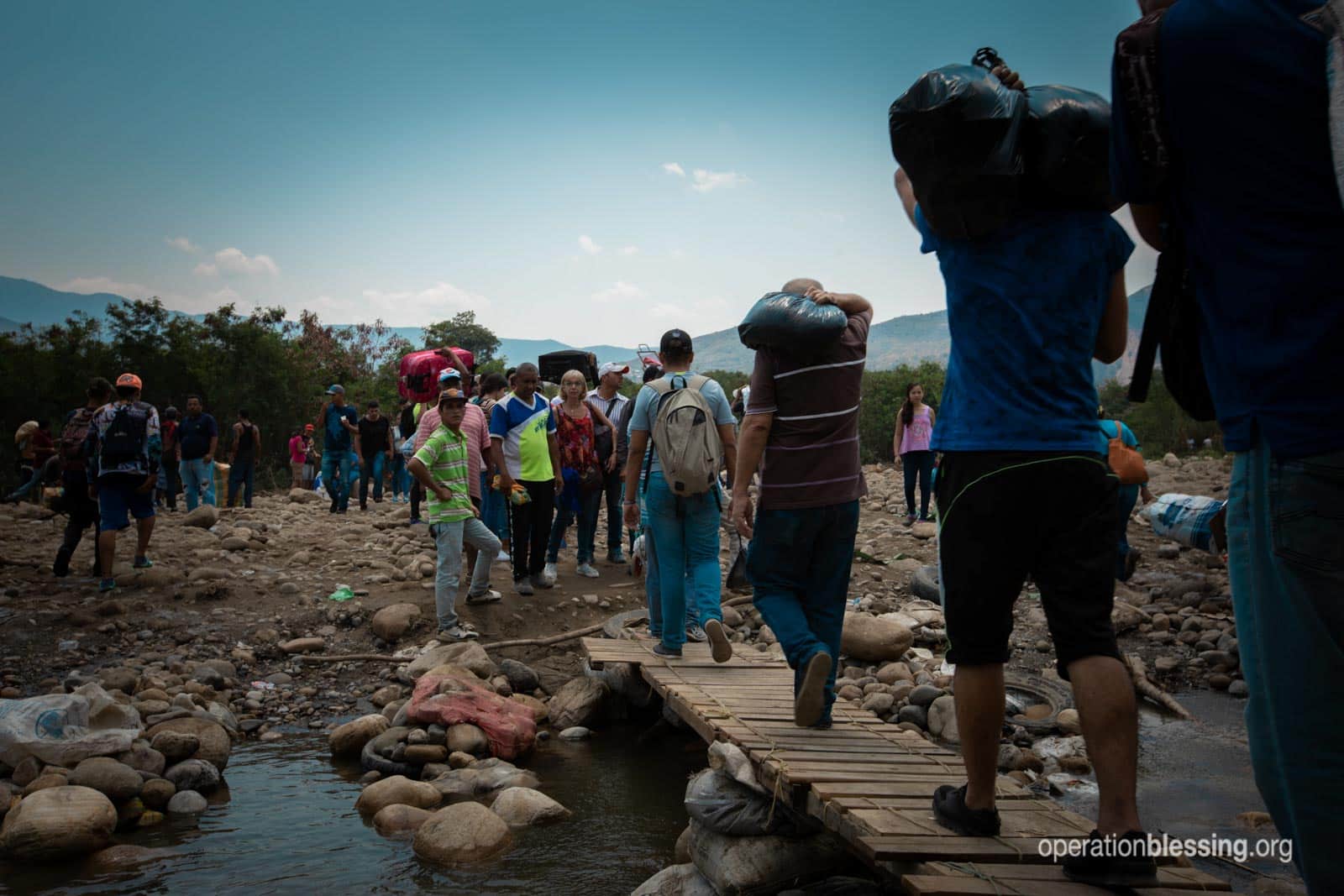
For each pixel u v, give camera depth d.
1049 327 2.69
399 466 18.67
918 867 2.88
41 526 12.54
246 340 39.50
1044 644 7.63
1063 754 5.56
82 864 4.43
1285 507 1.66
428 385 13.24
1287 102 1.67
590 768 5.95
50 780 4.99
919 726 6.21
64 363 36.81
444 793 5.43
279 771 5.83
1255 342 1.72
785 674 6.16
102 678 6.78
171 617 8.23
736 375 44.56
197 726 5.86
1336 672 1.63
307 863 4.46
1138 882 2.57
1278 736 1.73
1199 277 1.87
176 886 4.20
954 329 2.83
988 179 2.58
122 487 9.07
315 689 7.33
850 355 4.24
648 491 6.29
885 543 11.95
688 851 4.52
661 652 6.63
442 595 8.04
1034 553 2.71
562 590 9.28
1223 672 6.96
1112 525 2.68
